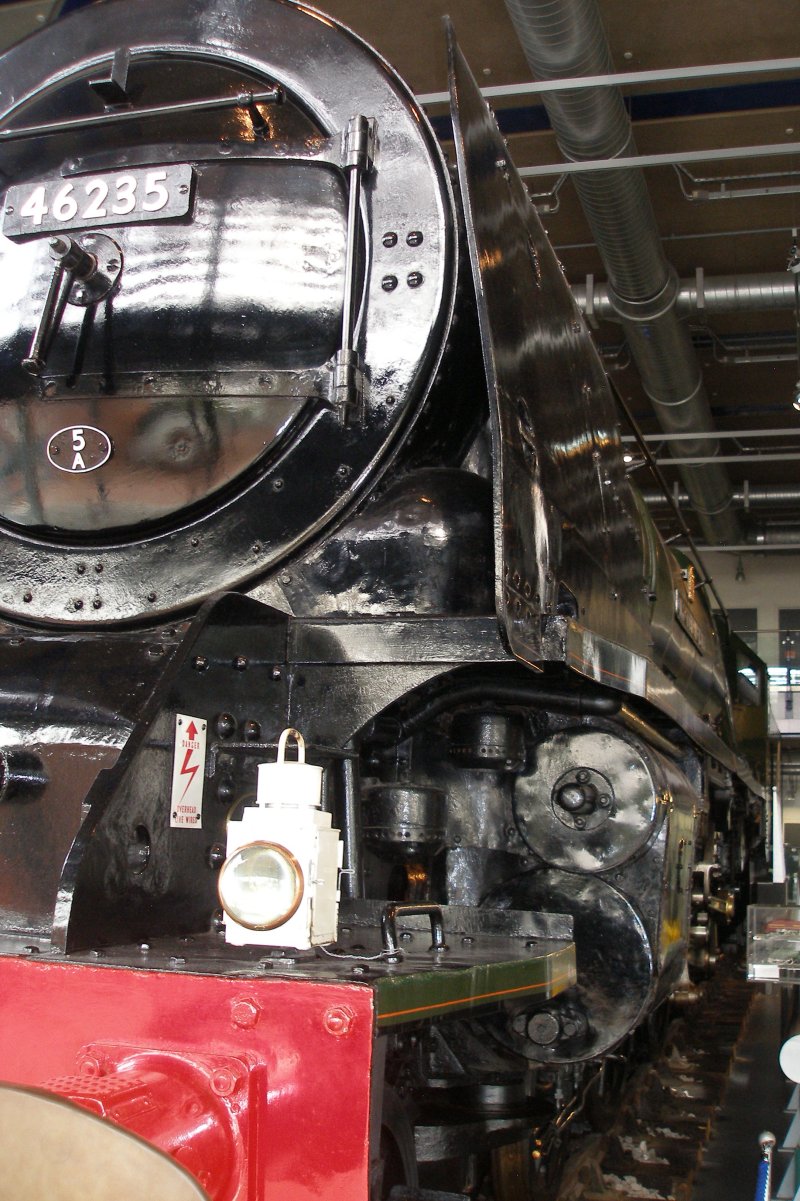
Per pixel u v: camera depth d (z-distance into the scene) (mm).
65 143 2871
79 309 2709
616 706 3078
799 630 18938
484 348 2344
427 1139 2594
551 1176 3451
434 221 2582
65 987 1633
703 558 19516
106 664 2154
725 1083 5465
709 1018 7309
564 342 3305
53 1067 1617
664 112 8633
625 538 4027
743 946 10305
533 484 2598
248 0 2809
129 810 1866
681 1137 4441
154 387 2617
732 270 11211
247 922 1668
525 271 2891
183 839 2012
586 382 3592
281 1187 1482
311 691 2408
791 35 7715
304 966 1672
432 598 2420
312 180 2670
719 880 7574
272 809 1729
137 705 2055
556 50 6695
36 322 2746
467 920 2662
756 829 11547
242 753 2207
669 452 13945
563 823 3123
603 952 3064
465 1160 2861
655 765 3182
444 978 1717
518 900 3125
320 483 2518
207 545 2541
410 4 7316
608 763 3121
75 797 1987
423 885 3021
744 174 9406
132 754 1878
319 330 2588
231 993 1545
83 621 2568
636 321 10078
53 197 2781
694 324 11641
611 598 3686
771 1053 6668
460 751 3074
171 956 1725
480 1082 2887
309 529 2490
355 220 2568
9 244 2830
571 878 3119
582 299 10492
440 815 2930
